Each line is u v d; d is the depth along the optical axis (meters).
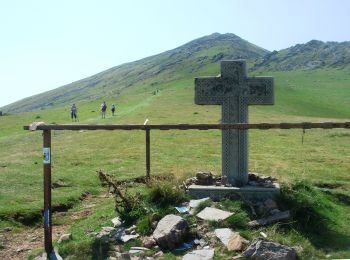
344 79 168.38
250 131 42.41
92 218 13.66
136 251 10.78
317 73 194.88
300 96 109.00
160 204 12.82
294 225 11.78
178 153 29.14
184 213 12.30
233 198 13.07
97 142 35.47
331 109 93.69
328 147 32.78
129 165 24.36
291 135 39.53
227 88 14.45
